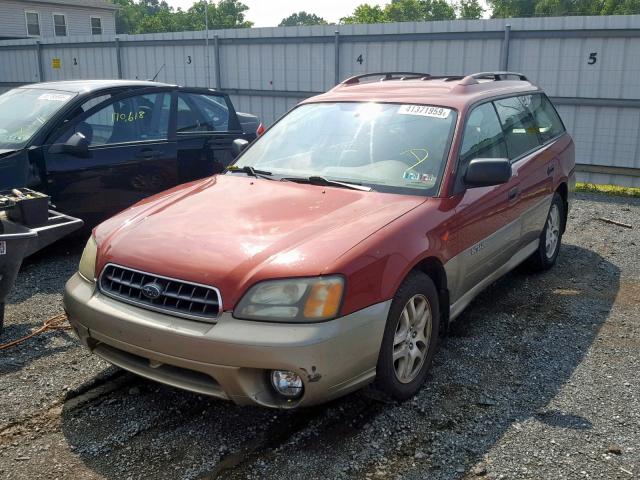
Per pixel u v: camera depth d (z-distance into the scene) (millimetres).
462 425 3281
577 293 5379
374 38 13148
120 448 3068
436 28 12375
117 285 3256
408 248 3312
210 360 2857
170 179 6996
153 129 6879
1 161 5668
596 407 3480
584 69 11188
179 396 3568
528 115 5539
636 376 3863
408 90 4727
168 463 2955
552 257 5953
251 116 9086
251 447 3086
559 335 4480
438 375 3836
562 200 6094
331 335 2863
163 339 2947
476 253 4094
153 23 74062
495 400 3539
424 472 2891
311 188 3900
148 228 3447
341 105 4676
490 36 11852
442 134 4129
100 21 38156
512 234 4723
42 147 5895
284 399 2963
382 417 3348
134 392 3592
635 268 6133
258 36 14742
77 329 3404
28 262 6031
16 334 4359
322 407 3447
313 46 14008
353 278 2984
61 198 6051
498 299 5207
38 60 19406
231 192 3898
